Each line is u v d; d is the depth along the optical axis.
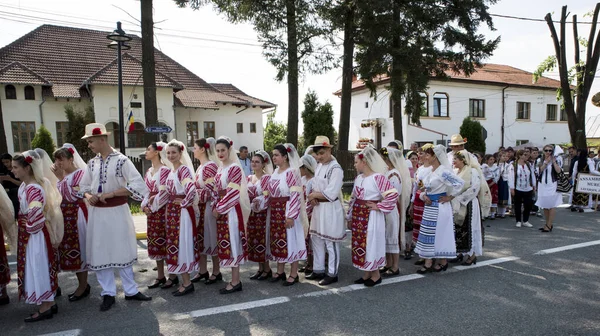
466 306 4.37
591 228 8.46
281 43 12.56
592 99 11.27
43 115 21.19
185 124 25.05
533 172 8.70
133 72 21.92
